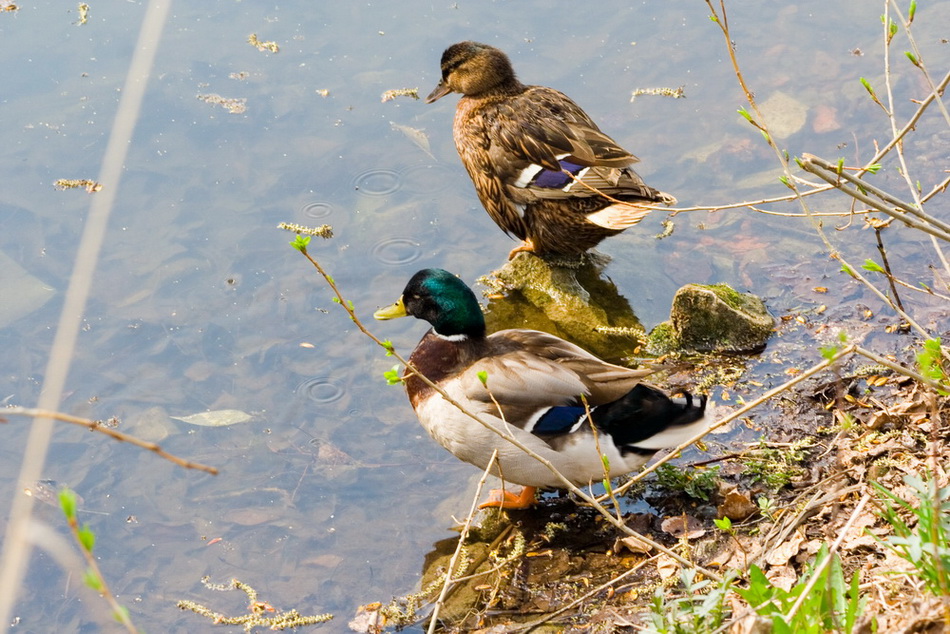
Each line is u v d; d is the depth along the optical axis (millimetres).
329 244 10172
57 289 9484
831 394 7777
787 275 9477
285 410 8258
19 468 7648
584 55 12648
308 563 6875
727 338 8734
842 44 12320
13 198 10539
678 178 10797
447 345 7289
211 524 7203
